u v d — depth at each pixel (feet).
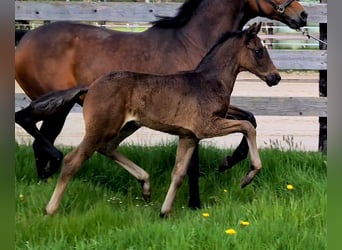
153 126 30.71
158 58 34.09
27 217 28.91
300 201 31.01
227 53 31.73
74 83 34.71
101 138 30.01
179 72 31.65
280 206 29.86
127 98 30.01
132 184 35.14
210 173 36.40
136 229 26.91
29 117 31.09
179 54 34.19
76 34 34.83
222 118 31.24
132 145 39.88
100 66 34.09
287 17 35.45
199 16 34.78
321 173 36.04
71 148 41.39
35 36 35.19
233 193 34.14
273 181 35.24
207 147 39.68
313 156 37.96
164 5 42.52
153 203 33.12
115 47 34.30
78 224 27.86
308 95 69.67
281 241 26.20
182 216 30.86
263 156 37.24
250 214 29.45
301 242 26.32
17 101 42.83
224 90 31.35
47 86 34.96
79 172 35.73
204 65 31.60
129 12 42.50
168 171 36.73
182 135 31.14
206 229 27.12
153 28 34.99
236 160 34.14
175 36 34.55
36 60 34.88
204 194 34.78
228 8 34.83
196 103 30.63
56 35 34.96
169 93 30.35
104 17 42.52
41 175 34.60
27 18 42.39
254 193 33.94
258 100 43.01
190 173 32.55
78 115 61.77
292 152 38.63
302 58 43.60
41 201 30.45
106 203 31.07
